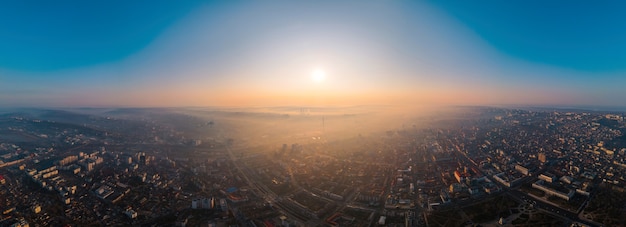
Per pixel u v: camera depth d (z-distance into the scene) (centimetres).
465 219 17450
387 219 17862
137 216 18312
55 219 17525
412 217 17850
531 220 16988
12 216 17475
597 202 18925
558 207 18662
